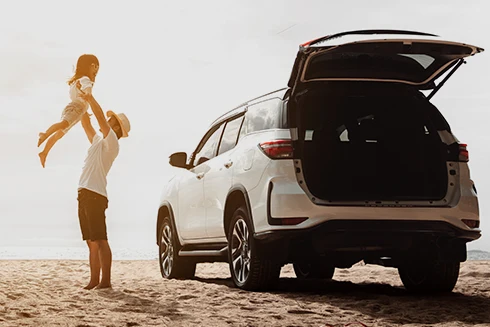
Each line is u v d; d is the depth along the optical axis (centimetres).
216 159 708
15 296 552
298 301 562
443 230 576
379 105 619
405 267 664
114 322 440
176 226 802
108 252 617
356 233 566
